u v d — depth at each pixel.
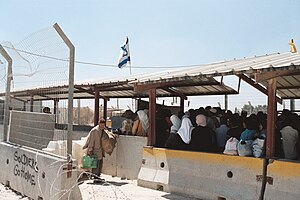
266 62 7.75
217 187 7.83
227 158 7.80
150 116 9.91
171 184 8.76
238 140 7.85
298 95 13.84
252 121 7.90
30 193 7.74
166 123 10.34
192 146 8.76
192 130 8.87
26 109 12.11
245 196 7.28
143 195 8.43
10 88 10.04
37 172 7.48
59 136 7.57
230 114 9.24
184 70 10.54
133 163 10.44
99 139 10.09
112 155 11.12
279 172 6.86
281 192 6.75
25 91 10.97
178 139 9.05
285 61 7.30
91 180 10.00
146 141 10.16
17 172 8.56
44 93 9.99
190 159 8.54
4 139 10.09
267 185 7.00
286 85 11.88
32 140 8.59
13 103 12.15
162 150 9.26
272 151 7.15
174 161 8.91
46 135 8.01
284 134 7.34
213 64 10.59
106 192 8.60
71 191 6.68
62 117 7.59
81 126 16.67
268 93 7.22
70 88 6.84
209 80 11.40
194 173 8.38
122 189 9.05
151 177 9.29
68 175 6.67
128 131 11.02
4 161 9.45
